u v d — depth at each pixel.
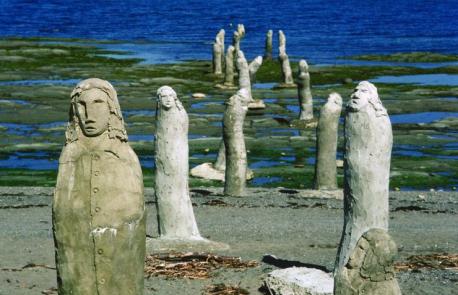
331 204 32.19
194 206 31.23
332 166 33.88
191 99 65.56
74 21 155.75
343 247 17.61
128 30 138.62
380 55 100.19
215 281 19.36
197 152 44.78
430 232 26.88
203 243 22.45
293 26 145.38
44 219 28.77
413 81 77.81
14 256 22.28
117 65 87.25
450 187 38.19
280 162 42.88
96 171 12.89
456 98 66.19
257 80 79.75
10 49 98.50
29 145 46.19
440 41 121.12
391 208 31.95
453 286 18.98
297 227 27.30
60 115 56.38
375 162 17.28
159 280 19.41
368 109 17.25
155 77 77.81
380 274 12.15
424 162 42.88
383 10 187.50
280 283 17.98
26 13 172.38
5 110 58.06
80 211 12.84
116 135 13.05
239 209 30.78
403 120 56.59
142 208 13.05
